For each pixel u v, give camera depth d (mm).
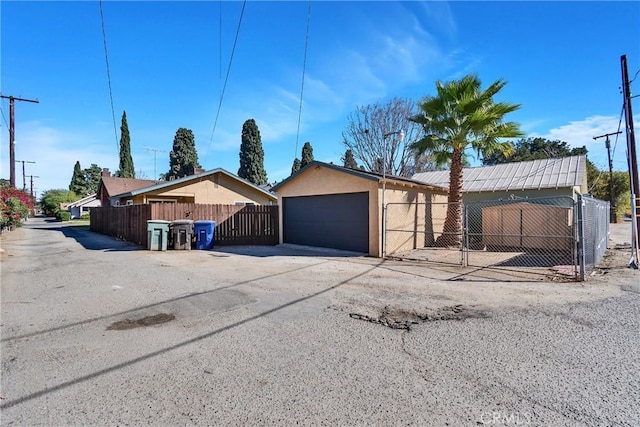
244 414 2568
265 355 3568
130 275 7730
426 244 13430
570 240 11844
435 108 12438
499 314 4852
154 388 2941
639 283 6781
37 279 7363
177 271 8211
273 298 5746
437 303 5418
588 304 5305
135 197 18844
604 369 3217
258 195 22250
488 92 11617
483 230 13352
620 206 31875
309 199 13234
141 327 4418
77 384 3012
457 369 3240
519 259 9984
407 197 12227
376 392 2854
